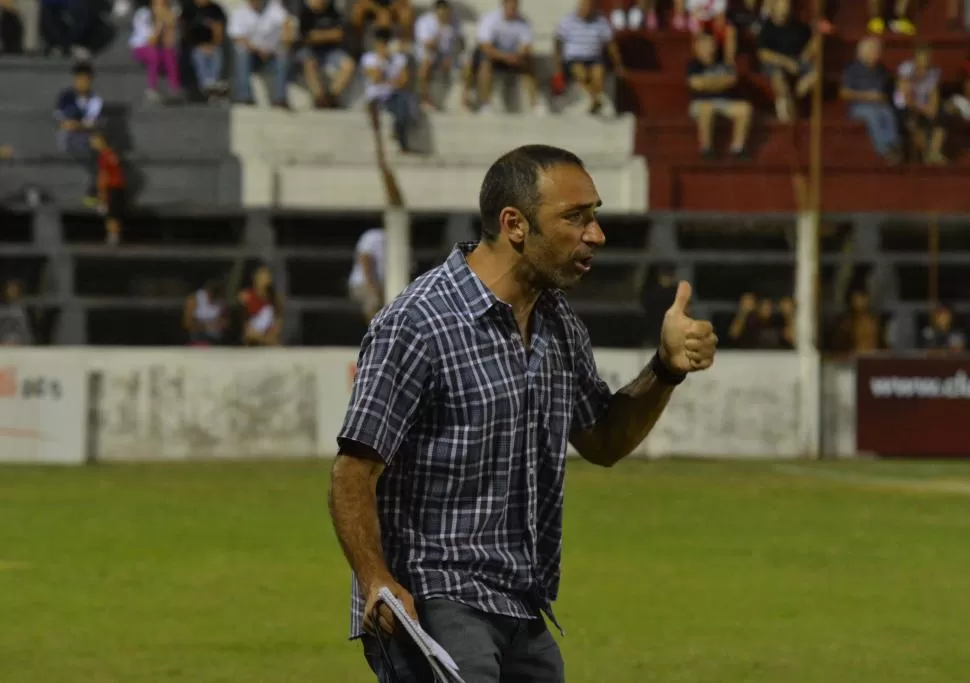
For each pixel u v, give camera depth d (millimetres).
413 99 60625
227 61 62688
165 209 58781
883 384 52094
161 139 61250
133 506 37625
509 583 10555
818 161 54281
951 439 51969
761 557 30734
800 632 23406
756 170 62688
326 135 61688
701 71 63156
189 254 58125
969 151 65500
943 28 70625
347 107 62969
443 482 10430
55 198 59281
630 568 29234
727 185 62469
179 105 61625
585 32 63281
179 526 34188
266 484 42531
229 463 48531
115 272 59750
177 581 27391
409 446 10438
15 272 58906
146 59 61750
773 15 64625
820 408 51938
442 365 10328
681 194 62375
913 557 30906
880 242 61250
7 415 48469
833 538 33406
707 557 30641
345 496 10203
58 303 57312
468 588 10438
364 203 60719
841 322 57438
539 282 10617
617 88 65500
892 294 60875
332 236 61188
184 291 60062
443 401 10367
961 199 63250
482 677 10273
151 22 61750
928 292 63125
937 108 65312
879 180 63250
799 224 52281
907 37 68750
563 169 10484
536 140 62469
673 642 22625
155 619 24078
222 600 25656
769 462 50438
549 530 10836
